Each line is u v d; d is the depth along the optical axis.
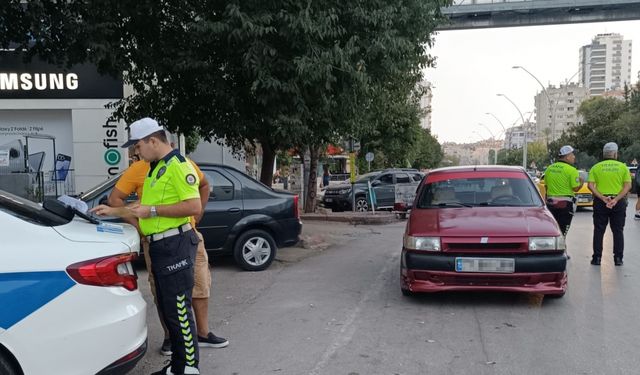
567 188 8.52
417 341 4.88
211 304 6.27
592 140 46.84
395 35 8.98
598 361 4.36
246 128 9.66
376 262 8.86
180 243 3.85
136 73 9.48
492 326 5.28
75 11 8.14
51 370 2.99
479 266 5.70
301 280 7.48
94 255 3.19
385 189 19.58
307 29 7.72
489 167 7.50
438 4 9.86
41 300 2.97
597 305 5.99
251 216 8.09
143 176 4.38
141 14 8.62
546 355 4.49
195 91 9.71
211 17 8.52
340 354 4.58
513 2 30.50
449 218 6.24
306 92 8.86
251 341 4.94
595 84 127.75
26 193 13.41
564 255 5.75
